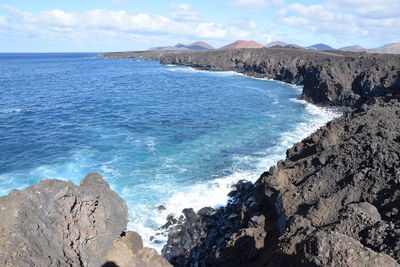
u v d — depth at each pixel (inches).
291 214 668.7
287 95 2837.1
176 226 866.1
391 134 844.6
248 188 1027.3
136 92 3014.3
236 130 1713.8
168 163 1259.8
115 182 1089.4
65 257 371.2
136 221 885.8
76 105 2330.2
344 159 780.0
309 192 717.3
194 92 3002.0
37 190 385.1
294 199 713.6
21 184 1061.1
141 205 958.4
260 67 4375.0
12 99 2513.5
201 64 5497.1
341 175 735.7
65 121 1860.2
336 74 2379.4
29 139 1509.6
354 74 2359.7
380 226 478.0
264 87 3326.8
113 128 1731.1
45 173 1142.3
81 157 1298.0
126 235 484.1
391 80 2063.2
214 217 899.4
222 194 1030.4
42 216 372.5
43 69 5649.6
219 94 2881.4
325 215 609.9
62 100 2527.1
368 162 730.2
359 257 336.5
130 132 1663.4
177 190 1048.2
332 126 1040.8
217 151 1395.2
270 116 2033.7
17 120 1857.8
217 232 832.9
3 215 349.7
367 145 789.2
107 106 2316.7
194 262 746.8
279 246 521.0
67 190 410.0
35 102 2415.1
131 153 1357.0
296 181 815.7
